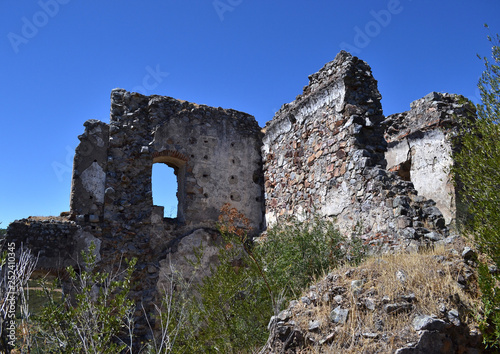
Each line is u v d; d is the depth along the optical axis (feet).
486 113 22.25
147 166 37.86
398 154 42.29
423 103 40.96
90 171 35.65
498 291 17.15
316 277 24.67
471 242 20.29
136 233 35.91
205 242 38.24
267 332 21.84
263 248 28.02
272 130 42.16
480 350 16.55
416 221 25.63
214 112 42.50
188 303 25.84
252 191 42.68
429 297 17.19
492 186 20.76
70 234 32.96
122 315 18.65
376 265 19.65
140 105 39.55
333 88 34.06
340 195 31.45
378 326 16.35
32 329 16.90
